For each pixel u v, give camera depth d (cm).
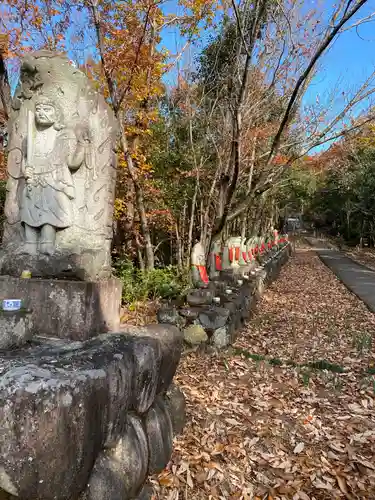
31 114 337
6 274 325
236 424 413
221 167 973
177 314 600
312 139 863
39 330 304
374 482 332
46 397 197
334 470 347
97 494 230
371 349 698
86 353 259
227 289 773
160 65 820
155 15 755
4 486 191
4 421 191
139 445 277
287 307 1059
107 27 729
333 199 3397
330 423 430
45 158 329
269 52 793
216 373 548
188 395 470
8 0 738
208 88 1120
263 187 800
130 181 997
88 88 347
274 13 716
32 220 323
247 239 1388
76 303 298
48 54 330
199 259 729
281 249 2180
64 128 330
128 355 273
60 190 323
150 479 310
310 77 776
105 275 345
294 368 589
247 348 678
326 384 534
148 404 305
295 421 431
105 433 239
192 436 381
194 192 1148
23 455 192
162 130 1158
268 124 984
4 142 734
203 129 1127
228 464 348
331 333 795
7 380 202
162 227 1212
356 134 838
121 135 804
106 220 352
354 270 1912
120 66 753
